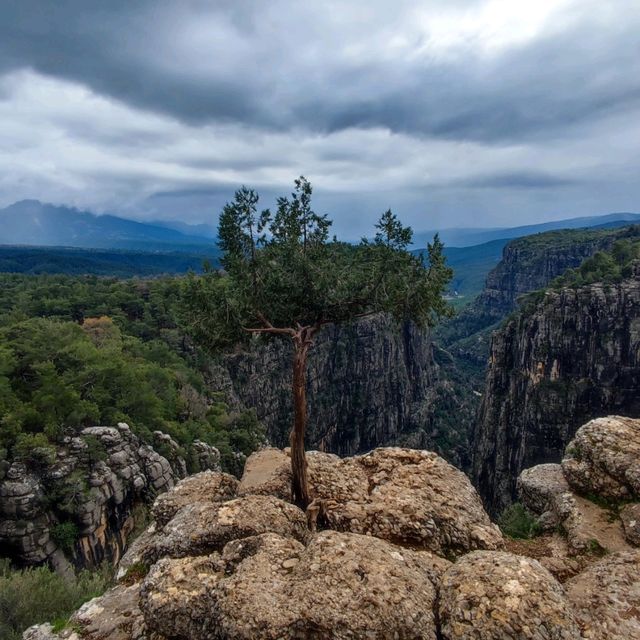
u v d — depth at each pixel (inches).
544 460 4714.6
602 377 4547.2
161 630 463.2
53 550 1481.3
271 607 430.0
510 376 5477.4
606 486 778.2
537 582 449.4
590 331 4638.3
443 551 620.7
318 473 770.8
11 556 1430.9
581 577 545.6
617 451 798.5
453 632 419.2
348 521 643.5
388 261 652.7
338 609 424.8
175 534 596.1
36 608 832.3
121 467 1788.9
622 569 528.4
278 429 5290.4
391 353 7539.4
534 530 805.2
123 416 2161.7
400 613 426.6
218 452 2856.8
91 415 1948.8
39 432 1740.9
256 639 413.4
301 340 698.2
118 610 546.6
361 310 721.6
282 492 724.7
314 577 461.1
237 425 3836.1
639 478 740.7
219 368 4335.6
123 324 4121.6
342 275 677.9
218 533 577.3
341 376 6638.8
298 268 667.4
